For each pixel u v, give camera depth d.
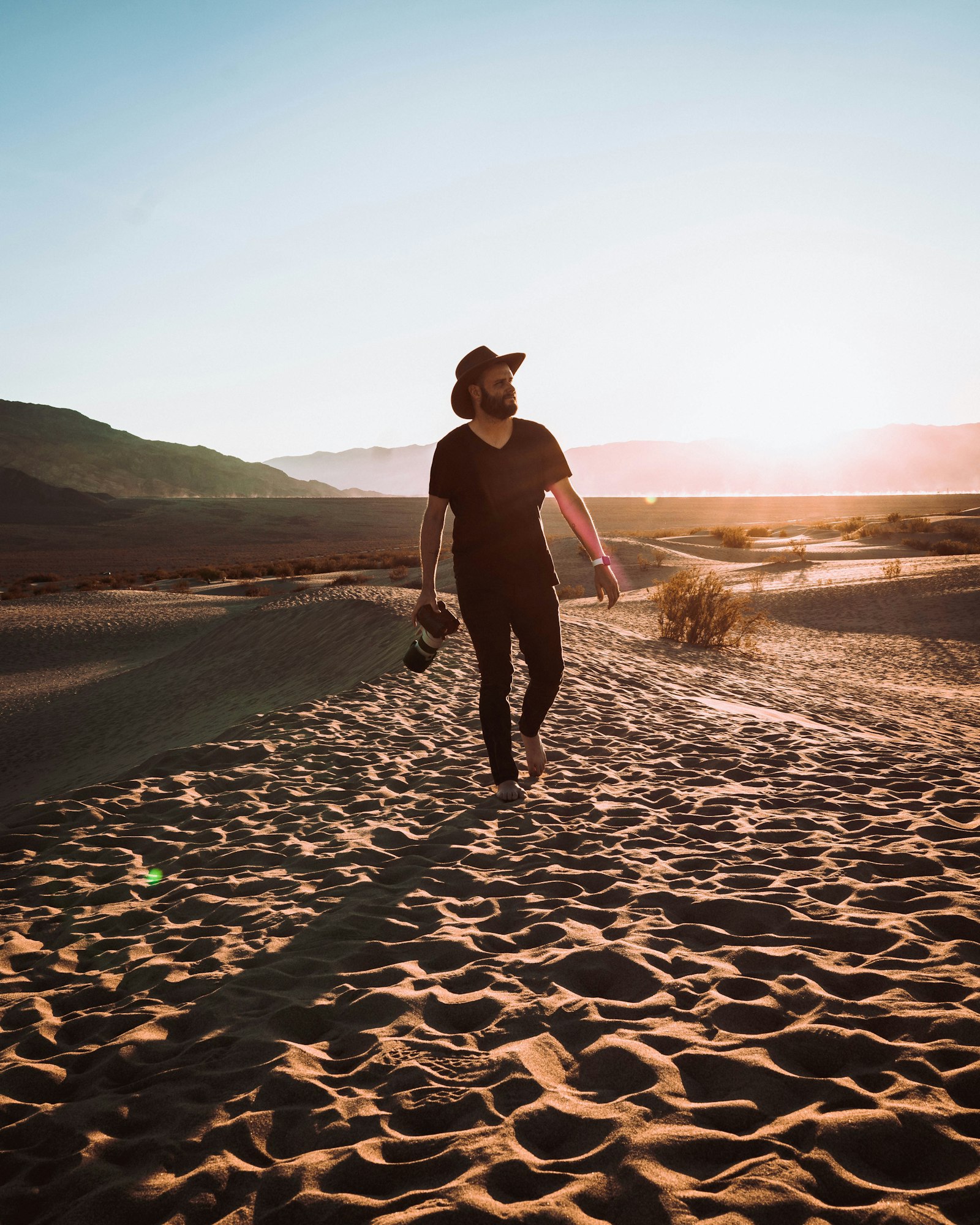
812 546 39.41
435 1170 1.67
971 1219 1.42
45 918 3.41
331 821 4.40
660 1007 2.27
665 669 11.23
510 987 2.48
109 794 5.02
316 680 11.84
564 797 4.64
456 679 8.76
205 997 2.58
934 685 13.85
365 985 2.56
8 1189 1.78
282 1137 1.86
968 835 3.73
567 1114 1.82
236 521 145.25
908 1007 2.15
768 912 2.88
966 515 47.84
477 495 3.64
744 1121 1.75
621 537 46.56
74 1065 2.27
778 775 5.04
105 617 27.66
